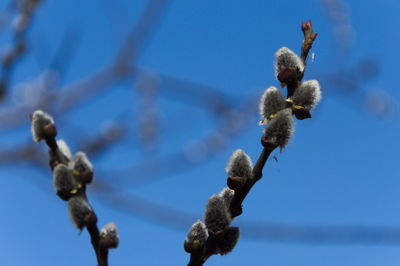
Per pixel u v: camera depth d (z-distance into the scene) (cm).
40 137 62
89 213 60
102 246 60
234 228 58
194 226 58
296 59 58
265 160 58
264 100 58
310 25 59
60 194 61
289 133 57
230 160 58
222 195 59
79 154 61
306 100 58
